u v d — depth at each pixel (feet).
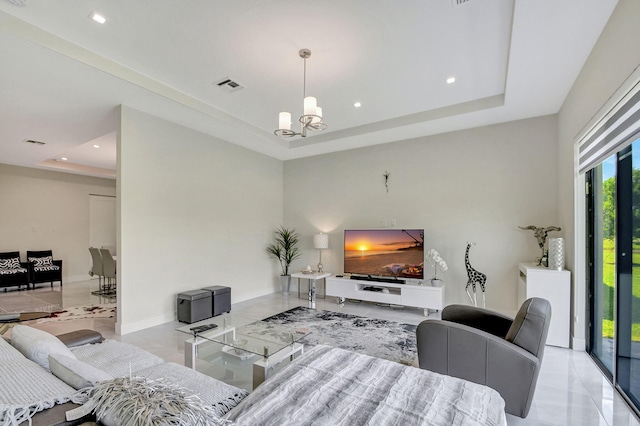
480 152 15.21
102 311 15.98
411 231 15.96
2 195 22.43
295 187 21.45
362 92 12.42
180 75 10.98
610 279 8.91
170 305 14.24
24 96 11.46
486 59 10.03
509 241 14.49
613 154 7.73
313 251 20.57
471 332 6.97
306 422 4.21
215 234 16.69
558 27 7.77
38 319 14.60
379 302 16.65
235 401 5.19
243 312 15.66
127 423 3.19
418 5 7.62
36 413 3.51
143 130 13.23
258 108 13.99
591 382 8.52
